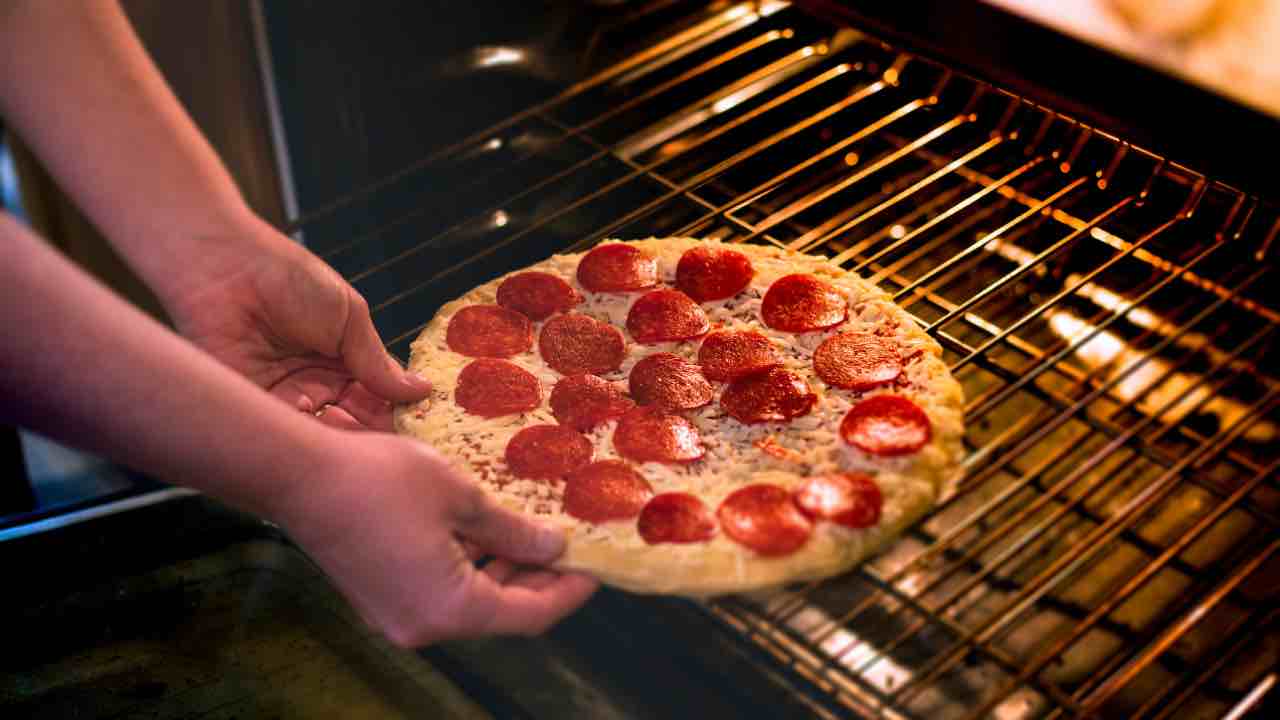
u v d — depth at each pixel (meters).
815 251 1.12
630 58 1.24
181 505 0.99
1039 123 1.10
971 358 0.98
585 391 0.98
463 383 0.99
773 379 0.98
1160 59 0.93
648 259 1.06
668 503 0.92
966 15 0.99
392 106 1.18
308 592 0.97
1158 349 0.98
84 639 0.94
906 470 0.93
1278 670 0.82
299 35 1.13
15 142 1.30
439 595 0.85
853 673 0.85
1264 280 1.04
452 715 0.90
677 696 0.87
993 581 0.93
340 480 0.83
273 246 0.95
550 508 0.93
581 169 1.19
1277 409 1.00
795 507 0.91
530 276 1.05
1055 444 0.99
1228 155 0.93
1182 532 0.94
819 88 1.21
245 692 0.91
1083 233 1.03
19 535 0.96
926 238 1.12
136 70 0.93
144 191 0.92
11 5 0.90
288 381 0.98
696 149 1.20
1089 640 0.90
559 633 0.91
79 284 0.78
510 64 1.21
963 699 0.87
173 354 0.79
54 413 0.78
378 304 1.15
